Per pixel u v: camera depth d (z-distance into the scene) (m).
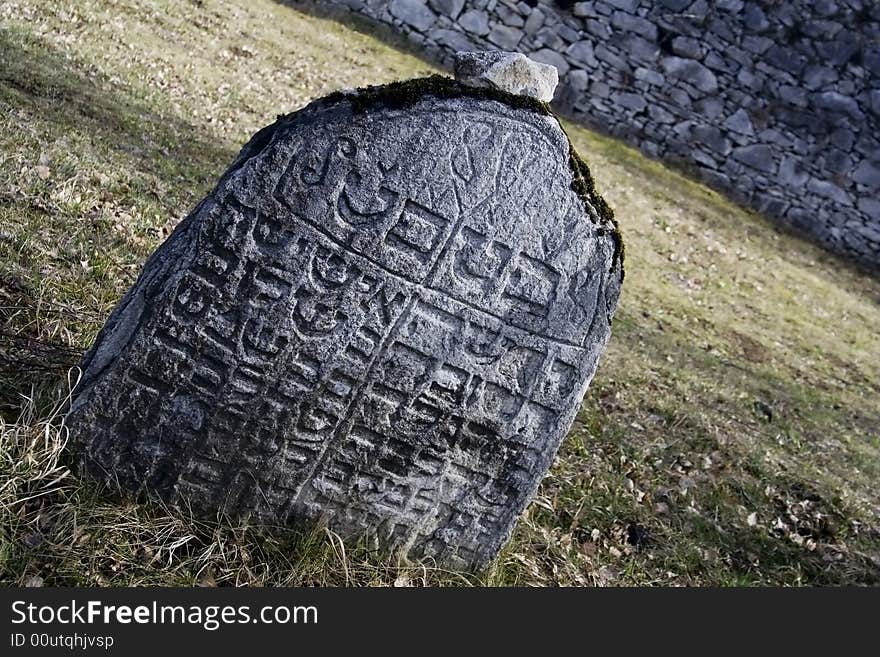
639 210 12.00
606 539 4.89
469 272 3.54
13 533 3.20
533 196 3.59
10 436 3.38
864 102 14.21
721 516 5.51
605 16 14.51
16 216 5.03
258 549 3.58
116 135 7.16
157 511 3.52
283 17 13.20
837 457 7.24
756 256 12.40
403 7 14.46
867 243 14.36
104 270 4.93
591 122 14.69
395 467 3.70
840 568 5.39
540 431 3.83
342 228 3.39
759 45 14.30
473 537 3.94
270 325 3.40
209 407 3.45
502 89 3.59
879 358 10.77
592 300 3.75
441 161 3.46
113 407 3.42
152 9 11.07
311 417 3.53
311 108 3.41
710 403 7.22
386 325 3.50
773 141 14.44
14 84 7.10
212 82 9.86
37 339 4.09
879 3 14.10
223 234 3.32
